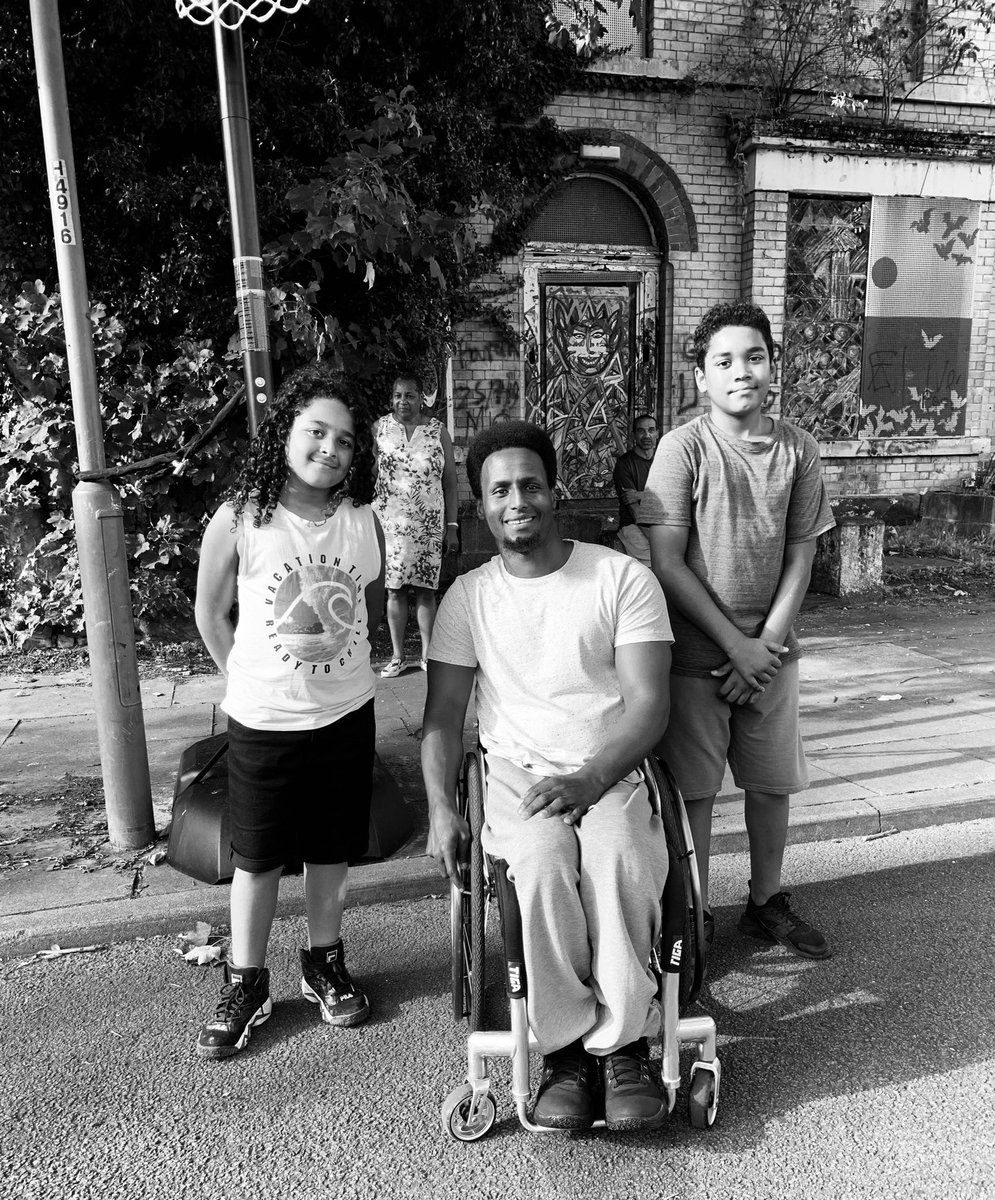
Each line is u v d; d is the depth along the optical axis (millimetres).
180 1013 2852
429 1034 2740
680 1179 2178
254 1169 2219
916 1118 2365
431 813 2383
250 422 3629
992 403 10875
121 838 3736
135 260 6371
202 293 6363
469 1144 2303
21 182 6051
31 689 5902
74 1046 2691
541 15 7984
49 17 3289
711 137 9625
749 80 9477
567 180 9508
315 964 2828
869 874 3701
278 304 6020
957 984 2953
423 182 6598
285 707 2545
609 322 9828
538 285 9555
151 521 6613
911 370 10633
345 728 2633
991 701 5523
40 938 3197
